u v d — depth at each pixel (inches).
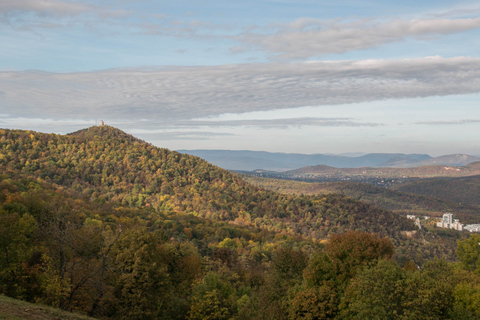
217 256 2878.9
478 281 1235.2
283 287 1571.1
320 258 1408.7
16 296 1238.3
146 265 1443.2
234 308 1744.6
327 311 1219.2
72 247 1344.7
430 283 1118.4
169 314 1568.7
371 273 1162.0
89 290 1294.3
